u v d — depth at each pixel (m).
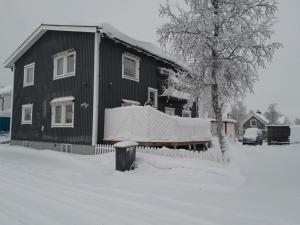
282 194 7.46
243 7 12.55
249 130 36.62
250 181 9.48
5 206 5.45
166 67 21.66
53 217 4.88
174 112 22.81
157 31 13.35
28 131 20.75
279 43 12.41
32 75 21.08
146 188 7.82
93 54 15.79
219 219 5.20
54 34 18.91
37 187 7.32
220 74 12.79
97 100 15.41
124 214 5.21
